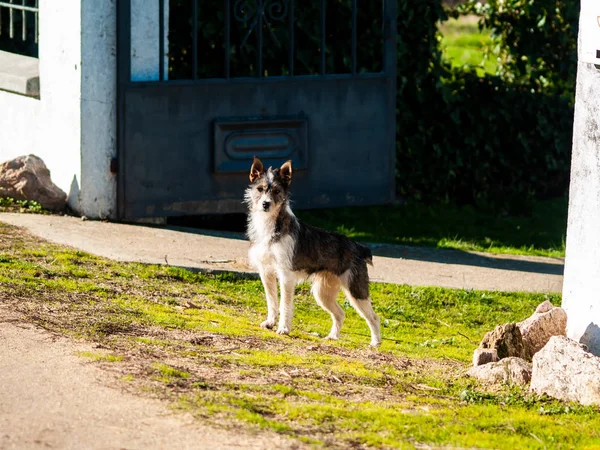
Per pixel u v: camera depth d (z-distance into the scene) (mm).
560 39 17234
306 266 9562
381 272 12375
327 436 6262
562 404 7648
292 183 13867
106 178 13102
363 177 14266
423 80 16562
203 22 14359
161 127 13117
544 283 12383
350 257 9688
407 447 6188
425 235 14875
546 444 6598
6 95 14555
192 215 14461
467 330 10586
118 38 12742
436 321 10852
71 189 13258
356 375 7949
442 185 16938
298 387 7348
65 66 13102
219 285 11148
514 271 12938
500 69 17844
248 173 13656
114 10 12734
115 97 12930
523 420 7078
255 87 13484
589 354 7785
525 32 17359
